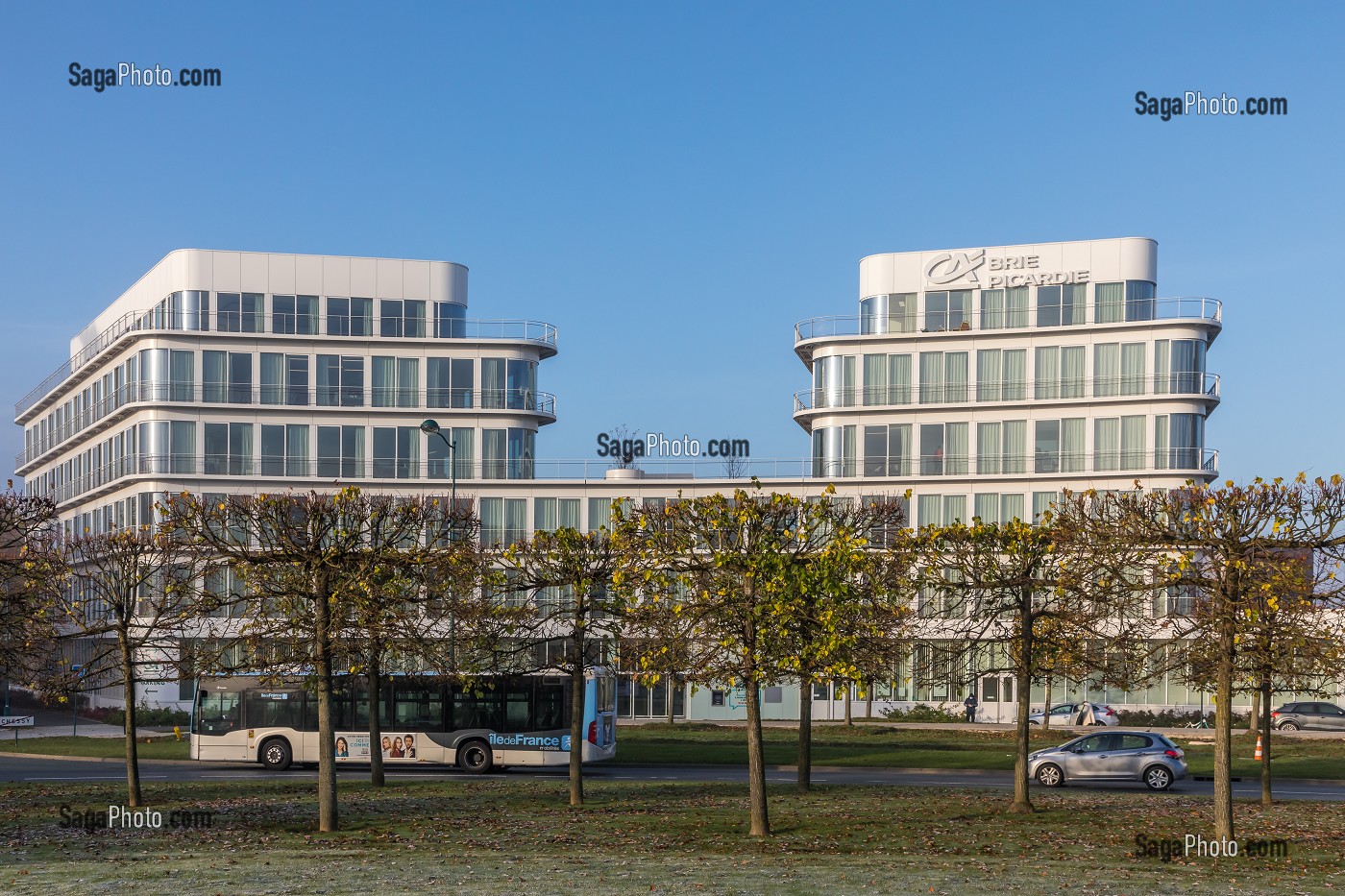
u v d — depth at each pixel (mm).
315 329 72000
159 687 67812
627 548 26359
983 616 30000
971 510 68312
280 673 28109
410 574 27922
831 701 69250
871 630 27328
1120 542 25016
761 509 25141
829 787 34000
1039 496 67500
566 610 29594
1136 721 64688
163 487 68688
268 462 70062
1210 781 38719
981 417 68812
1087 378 67750
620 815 27391
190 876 18375
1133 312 67938
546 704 39594
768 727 61250
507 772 40438
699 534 25875
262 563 27156
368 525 28531
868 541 25547
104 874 18609
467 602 29688
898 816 27250
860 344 71000
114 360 75000
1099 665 28000
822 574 24359
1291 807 30250
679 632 25844
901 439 69562
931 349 70062
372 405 71688
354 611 27438
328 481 70062
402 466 71312
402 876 18469
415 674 37312
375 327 72688
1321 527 23344
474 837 24000
